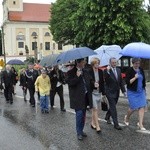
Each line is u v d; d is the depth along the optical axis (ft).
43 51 348.38
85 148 28.25
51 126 38.37
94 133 33.63
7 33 344.08
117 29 95.14
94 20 95.91
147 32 99.55
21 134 34.65
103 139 31.04
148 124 36.94
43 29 350.43
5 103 63.46
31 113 49.06
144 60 101.35
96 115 34.19
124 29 94.53
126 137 31.45
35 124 40.01
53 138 32.37
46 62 62.08
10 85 63.36
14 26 344.08
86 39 100.53
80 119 31.32
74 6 183.83
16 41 343.67
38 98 62.64
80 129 31.55
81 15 99.71
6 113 50.01
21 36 344.90
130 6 95.76
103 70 34.88
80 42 102.17
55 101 63.16
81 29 102.37
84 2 98.02
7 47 345.72
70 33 192.13
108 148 27.94
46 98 49.01
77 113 31.37
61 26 191.93
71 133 34.32
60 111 49.80
